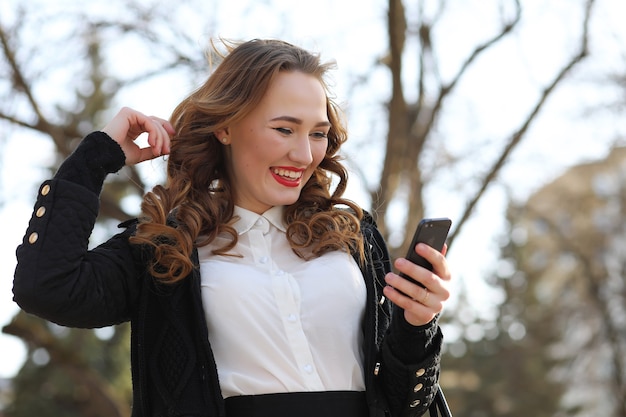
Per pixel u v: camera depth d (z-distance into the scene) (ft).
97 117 37.14
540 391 83.92
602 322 75.00
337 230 10.35
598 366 80.84
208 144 10.70
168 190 10.52
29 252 9.46
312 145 10.29
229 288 9.80
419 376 9.61
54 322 9.68
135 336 9.89
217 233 10.23
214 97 10.37
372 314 10.03
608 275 71.51
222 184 10.50
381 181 32.27
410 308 9.25
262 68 10.16
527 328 85.87
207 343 9.45
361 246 10.40
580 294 75.77
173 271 9.68
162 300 9.75
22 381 63.87
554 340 84.43
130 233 10.21
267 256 10.23
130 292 9.95
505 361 85.97
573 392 90.63
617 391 76.38
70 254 9.50
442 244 9.38
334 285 10.05
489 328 89.25
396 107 32.30
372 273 10.32
